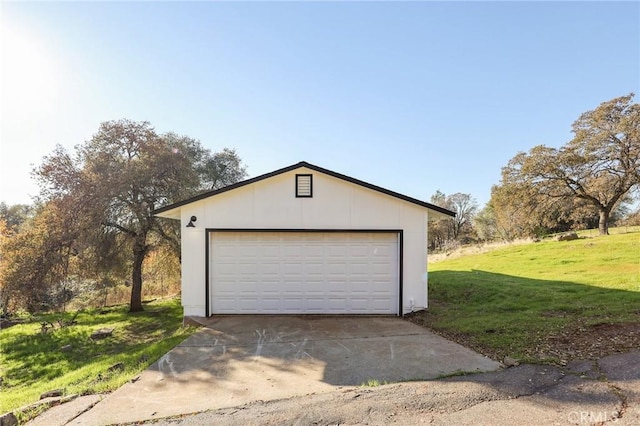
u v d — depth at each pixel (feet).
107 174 48.83
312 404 12.66
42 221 48.52
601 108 74.79
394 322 26.43
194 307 28.96
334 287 29.40
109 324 43.91
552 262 47.80
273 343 21.25
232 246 29.48
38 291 47.37
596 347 16.30
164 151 52.65
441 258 75.05
